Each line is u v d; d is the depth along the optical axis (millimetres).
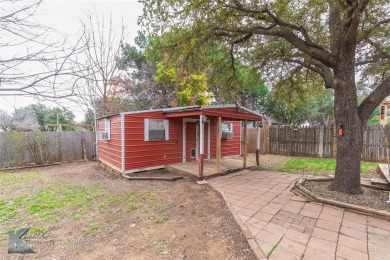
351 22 3969
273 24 4965
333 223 3373
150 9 5121
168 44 5805
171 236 3182
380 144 8766
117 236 3277
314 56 4660
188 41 5449
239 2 4699
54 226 3652
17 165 9477
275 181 6176
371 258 2441
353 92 4488
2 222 3795
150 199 4914
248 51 7043
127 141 7508
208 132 10328
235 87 7938
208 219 3688
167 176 7180
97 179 7266
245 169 8156
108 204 4684
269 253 2561
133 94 16266
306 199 4508
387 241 2814
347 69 4477
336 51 4789
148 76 15906
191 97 14125
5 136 9266
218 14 4773
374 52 5824
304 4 4777
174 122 8914
